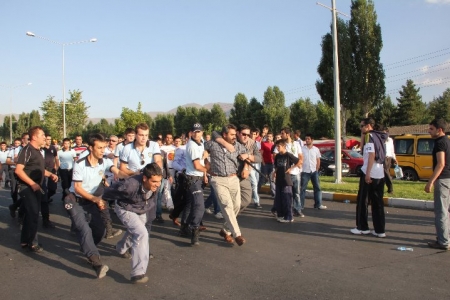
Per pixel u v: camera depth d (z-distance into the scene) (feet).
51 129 122.52
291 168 25.66
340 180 41.47
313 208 30.68
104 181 20.24
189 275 15.93
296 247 19.81
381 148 21.21
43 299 13.79
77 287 14.83
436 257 17.99
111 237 21.77
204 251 19.26
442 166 18.75
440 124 18.97
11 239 21.75
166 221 25.94
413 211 28.76
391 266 16.80
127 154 21.65
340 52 109.40
